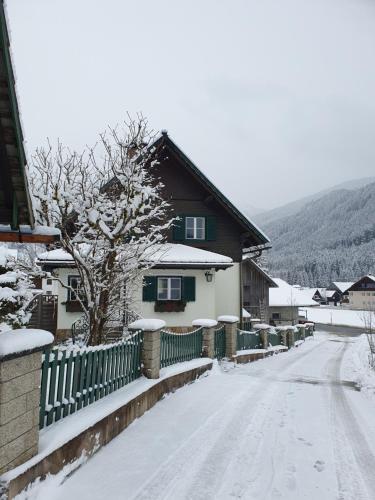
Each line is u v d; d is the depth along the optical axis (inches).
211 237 802.8
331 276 5580.7
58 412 190.2
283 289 1923.0
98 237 353.1
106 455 199.8
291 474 190.2
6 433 137.3
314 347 1103.6
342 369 605.6
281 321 1818.4
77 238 338.0
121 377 272.7
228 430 251.1
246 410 301.1
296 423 274.2
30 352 149.3
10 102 152.5
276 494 169.9
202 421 266.8
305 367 613.6
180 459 201.5
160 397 315.0
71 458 178.2
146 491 167.2
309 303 1818.4
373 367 581.3
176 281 723.4
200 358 467.5
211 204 811.4
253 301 1133.7
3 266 419.8
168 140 765.3
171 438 230.5
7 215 227.9
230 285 826.8
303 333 1405.0
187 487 172.7
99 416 205.3
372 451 223.5
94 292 325.1
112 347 257.4
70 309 645.9
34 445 154.0
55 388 188.7
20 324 436.1
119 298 357.4
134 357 298.5
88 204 320.8
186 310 711.7
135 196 334.3
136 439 225.1
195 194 805.9
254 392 367.2
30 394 152.4
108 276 334.3
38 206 305.7
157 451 209.8
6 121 159.9
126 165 350.6
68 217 328.8
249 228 802.8
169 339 385.4
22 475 142.8
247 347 690.8
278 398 348.5
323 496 169.6
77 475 176.1
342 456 214.7
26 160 176.7
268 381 439.2
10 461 139.4
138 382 291.4
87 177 356.2
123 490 166.7
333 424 275.3
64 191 332.2
